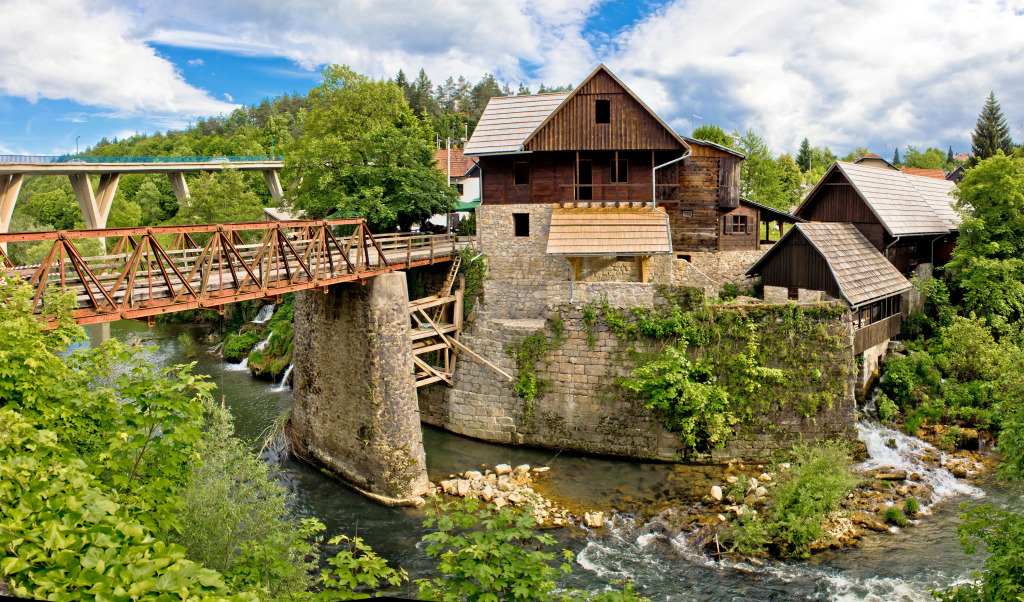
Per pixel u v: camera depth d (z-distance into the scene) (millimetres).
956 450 23375
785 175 59656
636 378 23672
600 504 20781
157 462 9805
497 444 25969
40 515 6457
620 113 27359
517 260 28797
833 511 19344
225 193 57844
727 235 33531
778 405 23016
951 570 16812
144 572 5941
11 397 8852
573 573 17062
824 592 16156
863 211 30125
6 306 10039
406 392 22156
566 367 24750
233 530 12953
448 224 39438
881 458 22844
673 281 28641
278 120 111688
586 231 26562
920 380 26078
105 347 10469
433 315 29234
